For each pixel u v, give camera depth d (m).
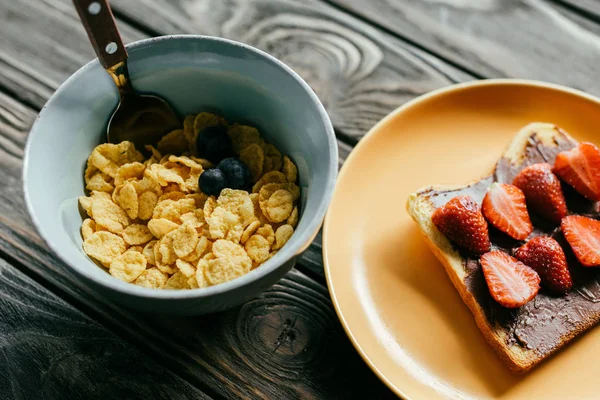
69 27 0.58
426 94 0.53
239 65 0.46
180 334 0.47
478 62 0.58
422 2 0.60
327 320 0.48
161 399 0.46
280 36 0.59
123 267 0.44
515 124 0.54
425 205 0.50
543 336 0.46
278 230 0.45
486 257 0.48
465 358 0.46
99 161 0.46
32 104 0.55
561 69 0.57
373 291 0.48
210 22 0.59
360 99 0.57
